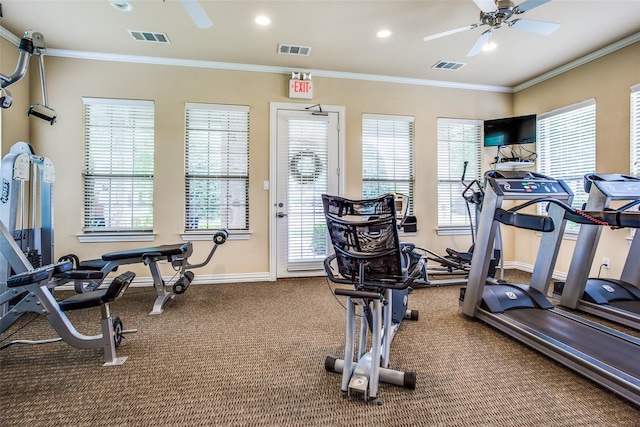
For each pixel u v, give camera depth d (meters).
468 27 2.62
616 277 3.37
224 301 3.13
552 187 2.51
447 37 3.25
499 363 1.89
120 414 1.44
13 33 3.16
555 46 3.41
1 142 3.10
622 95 3.29
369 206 1.50
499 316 2.38
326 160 4.12
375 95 4.24
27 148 2.77
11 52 3.19
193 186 3.82
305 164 4.07
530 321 2.28
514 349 2.07
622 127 3.29
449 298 3.19
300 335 2.32
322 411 1.46
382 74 4.19
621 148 3.30
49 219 2.96
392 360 1.92
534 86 4.32
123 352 2.04
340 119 4.14
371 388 1.53
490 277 3.66
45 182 2.92
